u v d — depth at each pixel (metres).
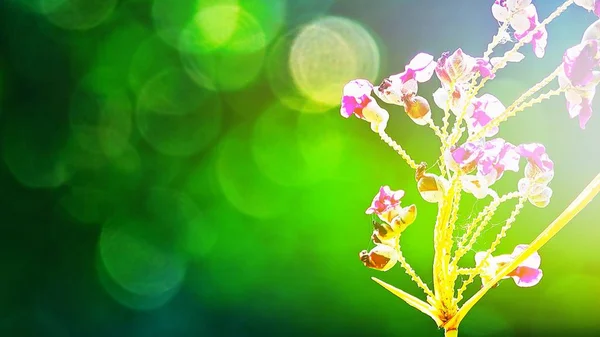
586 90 0.66
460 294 0.66
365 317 1.69
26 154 2.00
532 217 1.65
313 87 2.01
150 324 1.90
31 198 1.99
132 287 1.93
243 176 2.00
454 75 0.67
